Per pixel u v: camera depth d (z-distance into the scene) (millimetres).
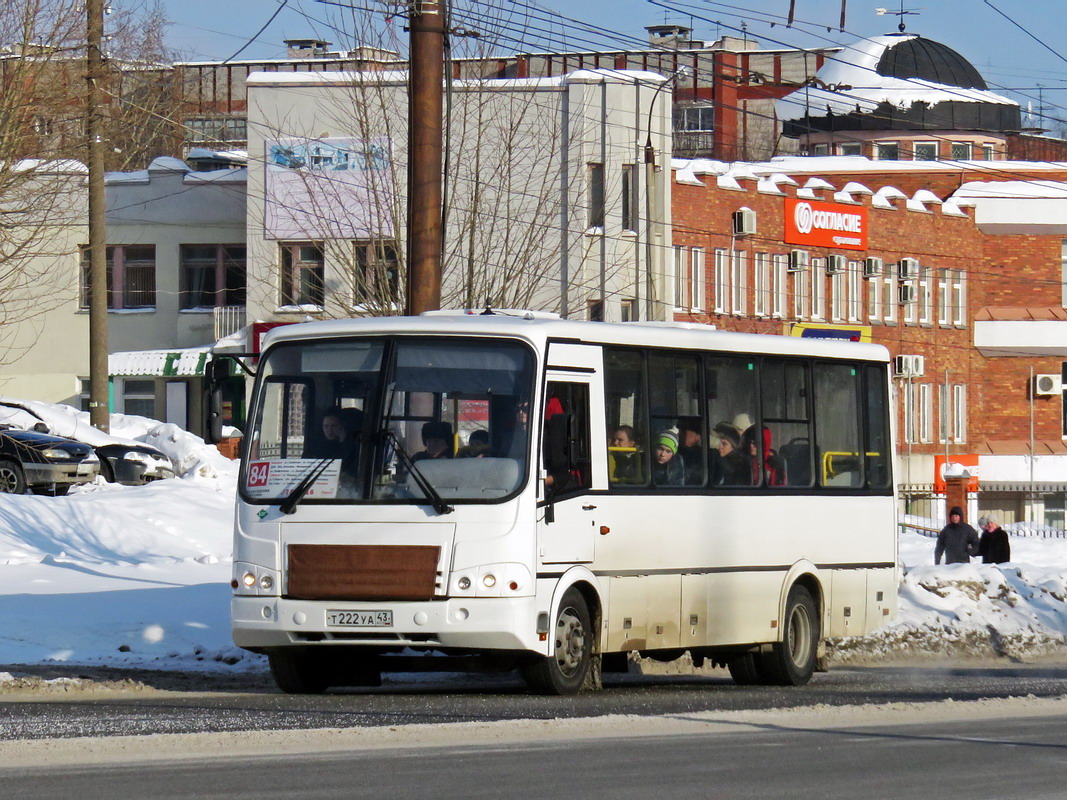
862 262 180250
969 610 65812
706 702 39344
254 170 140125
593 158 136500
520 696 39250
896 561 50938
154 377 154500
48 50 79062
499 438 37969
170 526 83062
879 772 27500
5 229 80188
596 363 40438
